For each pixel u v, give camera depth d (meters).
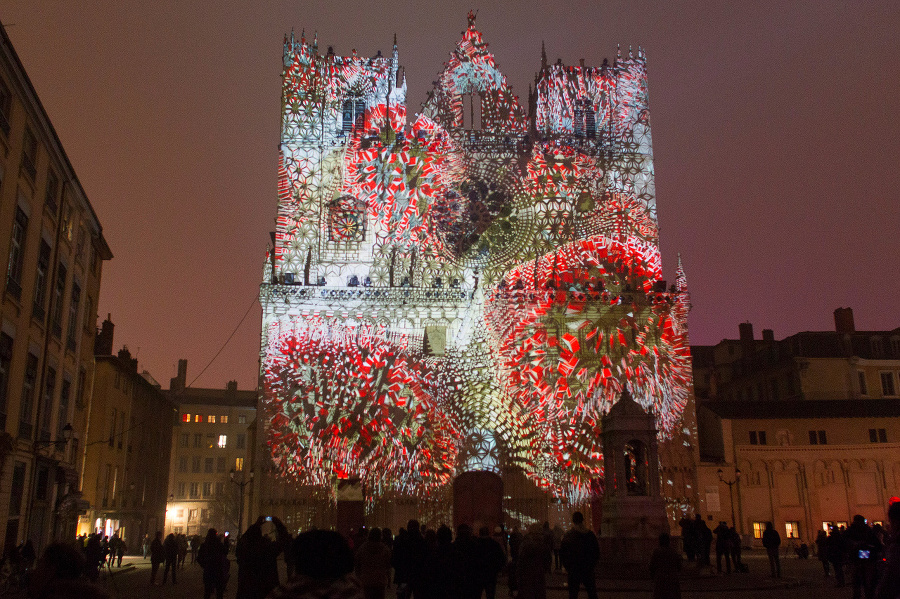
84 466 51.28
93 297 44.53
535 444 48.28
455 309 50.06
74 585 6.21
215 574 19.66
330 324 49.12
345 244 52.25
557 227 53.78
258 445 46.62
